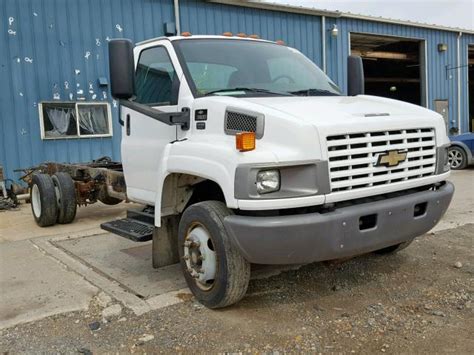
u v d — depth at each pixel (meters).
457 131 21.84
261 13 15.41
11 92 11.37
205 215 4.08
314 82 5.26
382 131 3.95
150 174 5.13
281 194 3.61
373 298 4.45
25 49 11.49
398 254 5.69
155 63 5.12
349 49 17.92
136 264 5.66
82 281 5.04
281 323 3.96
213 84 4.68
